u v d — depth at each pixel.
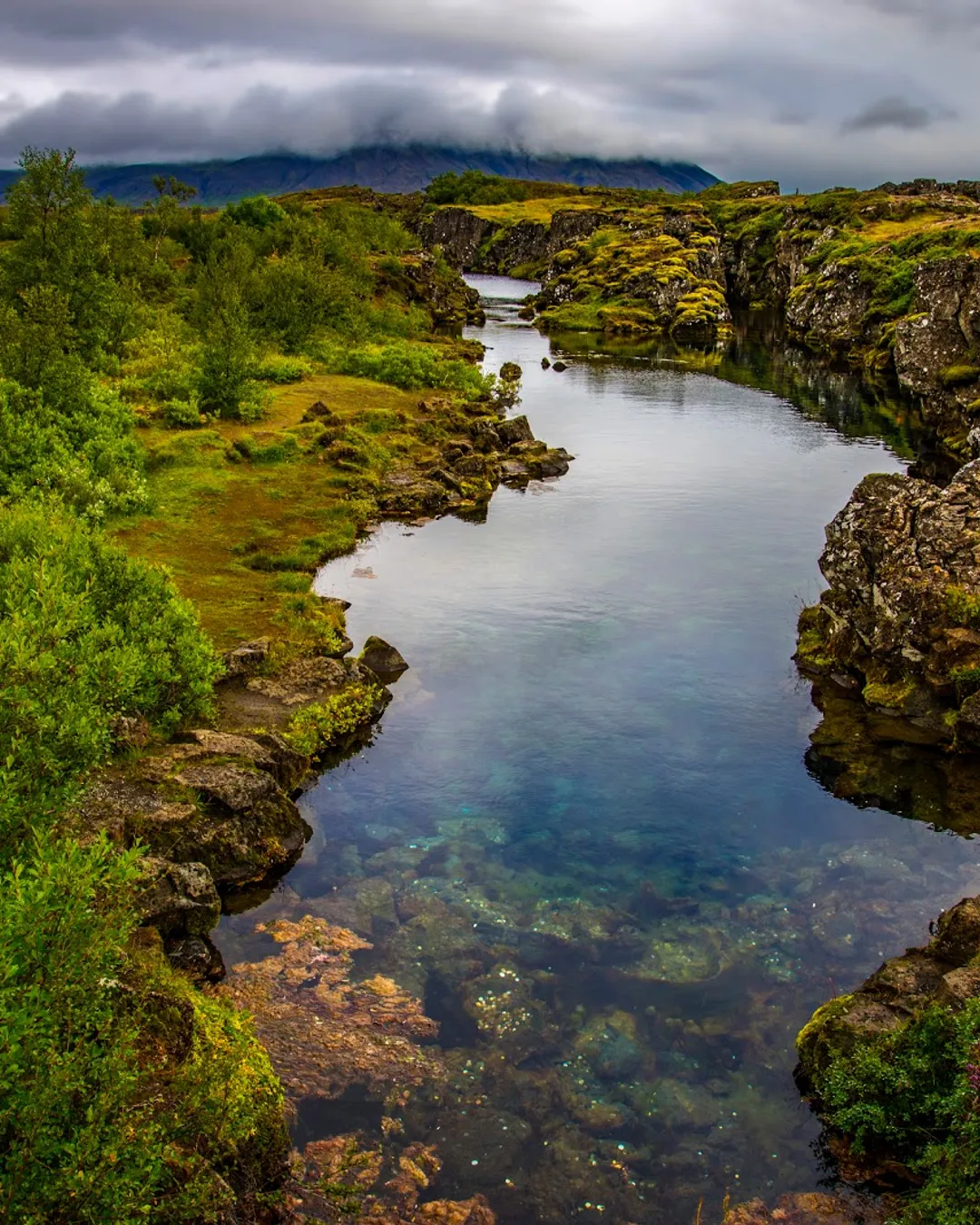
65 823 16.88
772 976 17.25
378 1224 12.39
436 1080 14.83
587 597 35.00
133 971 13.90
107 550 25.12
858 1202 12.84
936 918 18.72
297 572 35.41
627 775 23.88
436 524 43.41
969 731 24.66
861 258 104.94
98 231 83.44
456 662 29.67
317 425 51.84
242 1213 11.37
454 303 120.38
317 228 100.12
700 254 136.00
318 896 19.28
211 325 63.03
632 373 86.12
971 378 59.84
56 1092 8.58
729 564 38.72
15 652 14.41
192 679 23.38
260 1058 13.72
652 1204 12.93
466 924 18.53
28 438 38.81
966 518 27.95
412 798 22.81
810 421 66.94
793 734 25.95
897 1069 13.32
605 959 17.69
